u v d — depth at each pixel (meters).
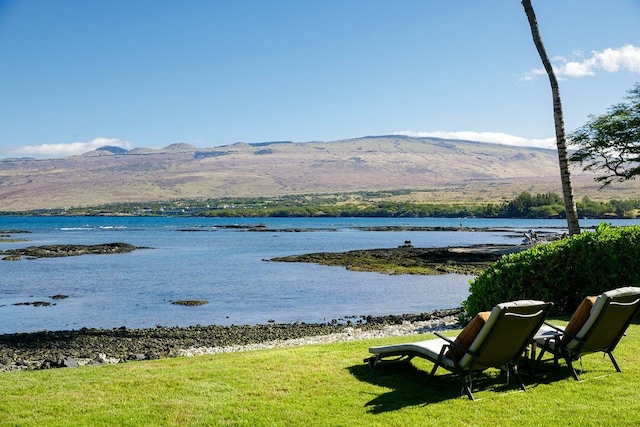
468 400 8.06
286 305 28.09
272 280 38.38
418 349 8.92
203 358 11.56
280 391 8.59
